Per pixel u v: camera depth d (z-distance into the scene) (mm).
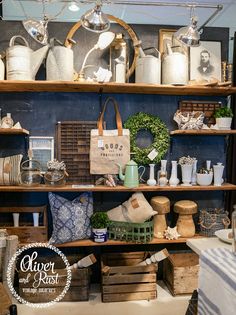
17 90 2439
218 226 2473
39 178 2404
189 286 2361
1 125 2293
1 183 2322
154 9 2732
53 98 2520
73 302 2277
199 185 2500
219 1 2709
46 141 2516
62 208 2326
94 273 2617
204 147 2672
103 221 2367
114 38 2414
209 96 2654
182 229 2484
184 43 2061
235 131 2408
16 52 2174
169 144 2621
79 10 2674
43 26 2014
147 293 2303
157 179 2588
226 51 2643
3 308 1523
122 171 2443
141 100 2588
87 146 2527
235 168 2648
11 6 2621
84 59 2467
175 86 2303
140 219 2348
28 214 2525
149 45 2551
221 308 1134
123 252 2611
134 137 2531
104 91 2490
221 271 1145
